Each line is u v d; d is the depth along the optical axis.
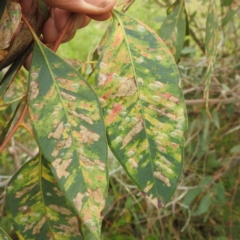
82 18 0.31
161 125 0.25
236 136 0.94
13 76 0.27
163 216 0.84
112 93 0.26
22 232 0.30
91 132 0.24
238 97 0.78
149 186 0.25
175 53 0.41
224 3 0.38
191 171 0.90
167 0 0.84
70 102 0.25
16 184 0.30
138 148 0.25
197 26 0.87
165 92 0.26
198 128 0.86
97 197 0.23
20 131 0.87
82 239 0.31
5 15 0.24
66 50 1.12
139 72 0.26
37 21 0.29
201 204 0.77
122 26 0.27
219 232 0.87
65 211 0.30
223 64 0.88
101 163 0.24
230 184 0.88
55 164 0.24
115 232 0.86
